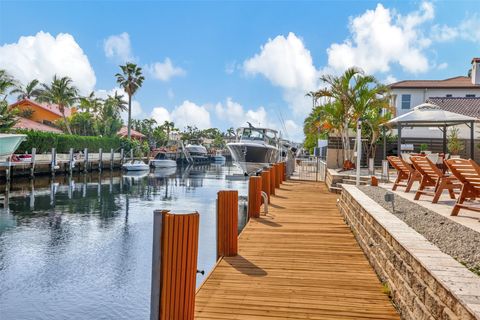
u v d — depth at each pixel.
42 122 55.16
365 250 6.68
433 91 35.78
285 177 22.11
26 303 7.63
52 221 15.41
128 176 39.00
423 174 8.59
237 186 29.58
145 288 8.43
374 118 21.42
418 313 3.54
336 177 16.23
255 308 4.47
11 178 30.70
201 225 14.91
